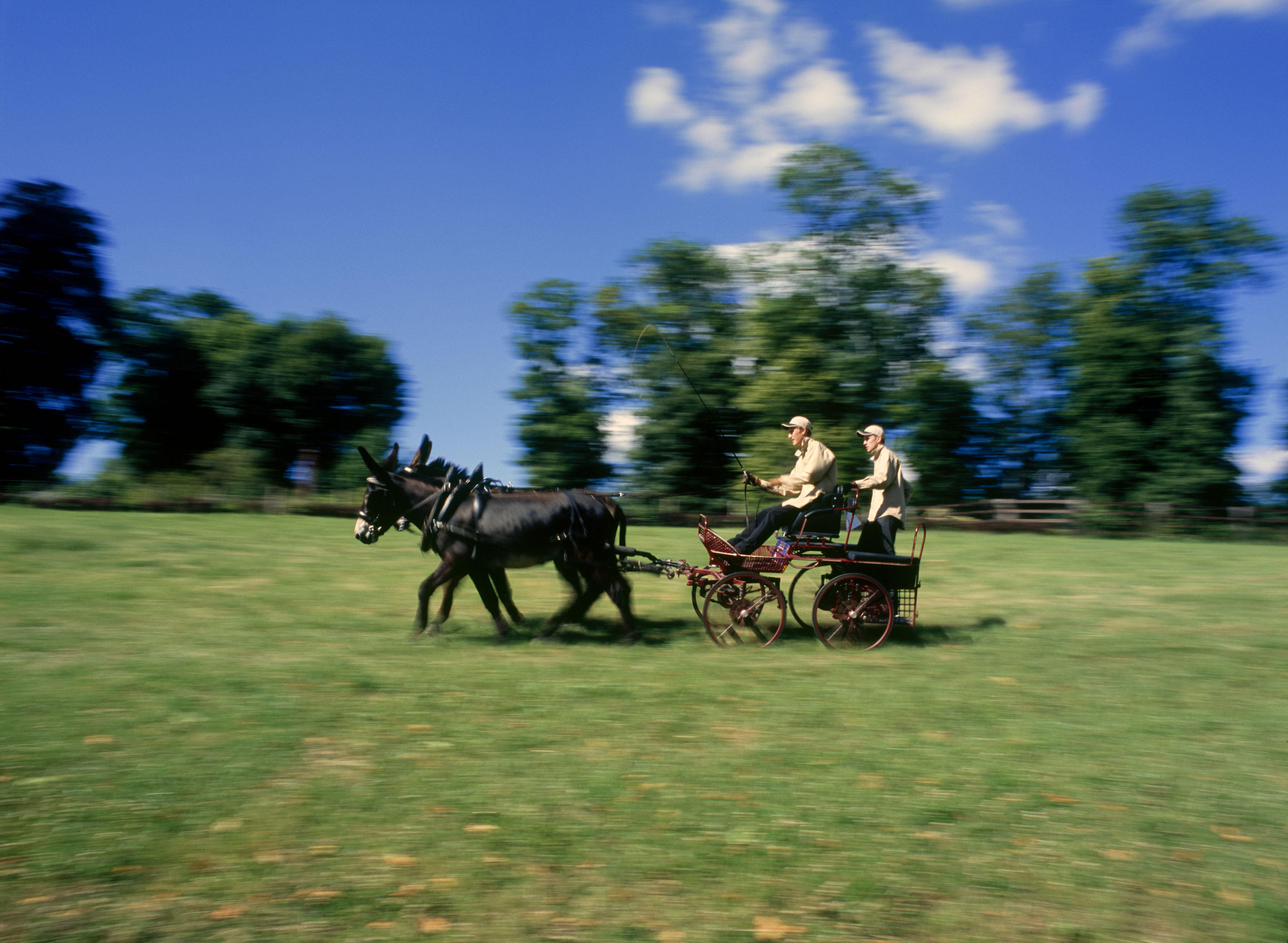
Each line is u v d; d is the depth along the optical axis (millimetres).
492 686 7859
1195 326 37438
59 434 47188
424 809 5301
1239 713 7504
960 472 42469
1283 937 4215
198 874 4578
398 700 7379
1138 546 23125
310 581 13820
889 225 38625
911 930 4227
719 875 4629
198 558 15883
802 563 16938
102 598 11867
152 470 53000
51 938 4055
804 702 7547
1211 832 5207
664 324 41656
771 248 39562
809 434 9859
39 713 6871
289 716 6875
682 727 6805
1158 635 10828
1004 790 5703
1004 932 4230
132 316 53000
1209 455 36000
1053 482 42750
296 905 4328
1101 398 38188
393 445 10500
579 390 42719
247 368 52875
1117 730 6957
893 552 9922
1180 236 37531
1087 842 5051
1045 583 15406
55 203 44844
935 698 7754
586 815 5254
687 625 11039
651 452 41875
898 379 40188
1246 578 16203
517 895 4434
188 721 6738
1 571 13719
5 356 44562
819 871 4684
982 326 42906
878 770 5996
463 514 9773
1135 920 4336
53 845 4820
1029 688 8195
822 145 38188
